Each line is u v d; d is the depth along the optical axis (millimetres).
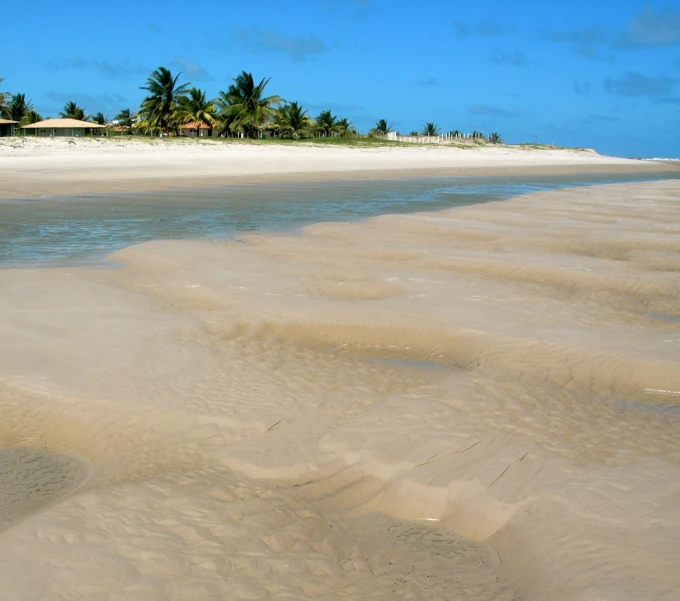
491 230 14953
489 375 6340
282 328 7629
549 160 68938
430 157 58344
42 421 5301
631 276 10547
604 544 3697
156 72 67062
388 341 7371
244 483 4406
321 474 4574
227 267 10406
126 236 13695
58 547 3600
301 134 74875
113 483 4430
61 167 31250
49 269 10180
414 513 4207
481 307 8453
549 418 5418
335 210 18922
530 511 4094
